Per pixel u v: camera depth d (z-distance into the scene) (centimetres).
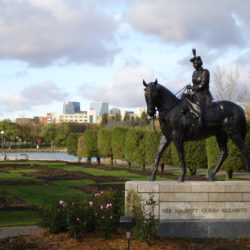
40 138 13225
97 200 957
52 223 892
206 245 812
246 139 2477
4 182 2316
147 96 893
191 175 3039
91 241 827
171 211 898
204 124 929
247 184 927
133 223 722
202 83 935
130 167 4162
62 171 3372
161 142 976
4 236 947
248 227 900
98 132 4784
